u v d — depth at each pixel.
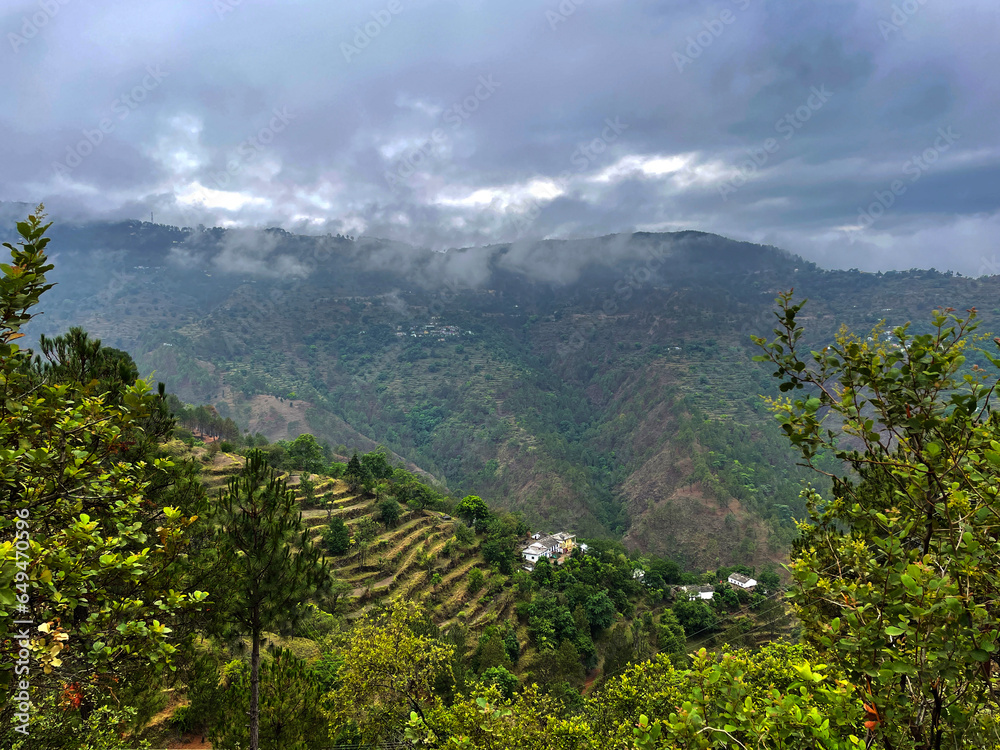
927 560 4.57
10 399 6.32
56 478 6.60
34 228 5.84
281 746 16.17
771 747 4.64
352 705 19.58
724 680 4.95
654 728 4.93
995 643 3.95
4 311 5.62
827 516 5.97
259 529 15.16
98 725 12.36
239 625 15.19
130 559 6.62
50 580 5.69
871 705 4.39
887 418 4.78
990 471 4.44
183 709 22.50
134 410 7.16
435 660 20.58
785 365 5.19
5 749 9.41
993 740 4.61
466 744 9.24
